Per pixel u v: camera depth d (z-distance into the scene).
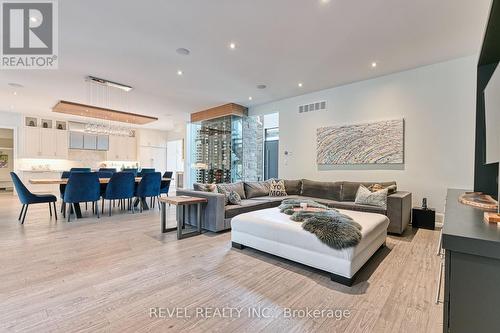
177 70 4.23
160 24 2.87
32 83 4.84
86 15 2.69
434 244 3.20
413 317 1.69
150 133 10.50
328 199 4.84
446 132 3.93
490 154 1.61
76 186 4.44
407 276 2.30
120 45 3.36
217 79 4.68
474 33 3.05
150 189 5.61
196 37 3.16
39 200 4.29
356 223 2.51
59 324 1.58
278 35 3.11
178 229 3.41
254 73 4.39
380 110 4.57
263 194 5.36
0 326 1.56
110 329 1.54
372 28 2.95
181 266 2.50
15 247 3.01
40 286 2.07
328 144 5.23
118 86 4.98
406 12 2.63
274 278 2.26
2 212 5.11
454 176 3.87
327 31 3.02
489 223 1.08
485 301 0.83
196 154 8.17
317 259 2.31
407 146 4.29
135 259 2.67
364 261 2.40
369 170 4.74
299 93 5.62
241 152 6.82
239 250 2.98
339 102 5.13
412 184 4.25
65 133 8.39
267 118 7.32
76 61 3.86
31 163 7.94
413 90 4.22
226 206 4.00
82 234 3.60
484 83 2.21
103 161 9.57
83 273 2.32
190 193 4.12
